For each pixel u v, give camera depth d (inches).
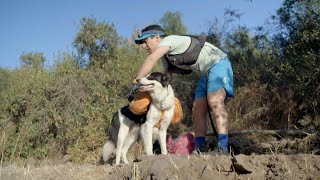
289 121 334.3
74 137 327.9
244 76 384.8
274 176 153.9
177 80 399.5
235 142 293.7
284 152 268.4
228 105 365.1
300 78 329.1
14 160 306.8
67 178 203.3
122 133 238.2
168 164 168.6
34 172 226.7
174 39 210.1
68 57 377.7
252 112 347.9
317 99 324.5
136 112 223.6
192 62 217.5
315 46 340.2
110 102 349.1
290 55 350.6
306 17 349.1
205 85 227.0
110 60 374.9
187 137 239.3
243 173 160.1
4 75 426.6
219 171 162.7
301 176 150.7
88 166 227.9
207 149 265.4
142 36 222.2
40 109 349.7
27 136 332.8
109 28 383.9
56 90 350.9
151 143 218.7
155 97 213.5
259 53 411.8
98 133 319.6
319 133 276.2
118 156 236.5
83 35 378.6
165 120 219.8
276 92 345.7
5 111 363.3
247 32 431.2
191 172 162.7
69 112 338.6
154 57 205.2
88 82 352.8
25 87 360.5
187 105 384.5
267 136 318.3
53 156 334.3
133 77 361.4
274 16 394.9
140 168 175.6
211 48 222.1
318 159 157.5
